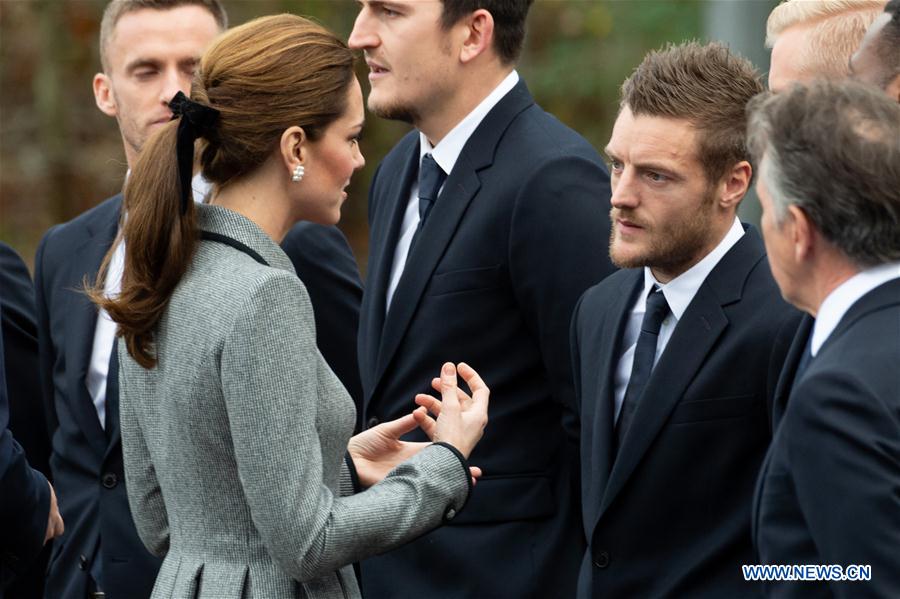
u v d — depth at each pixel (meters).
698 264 10.15
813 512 7.32
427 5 11.88
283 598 8.81
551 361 11.66
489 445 11.86
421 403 10.14
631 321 10.59
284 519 8.48
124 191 9.19
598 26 39.16
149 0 13.98
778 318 9.74
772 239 7.97
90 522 12.75
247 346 8.51
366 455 10.16
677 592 9.87
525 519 11.84
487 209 11.81
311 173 9.25
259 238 9.07
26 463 11.41
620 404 10.46
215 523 8.89
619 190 9.95
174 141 8.99
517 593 11.73
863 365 7.35
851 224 7.59
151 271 8.91
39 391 14.09
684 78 9.84
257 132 9.02
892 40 9.50
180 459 8.91
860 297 7.66
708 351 9.93
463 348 11.86
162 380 8.95
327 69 9.20
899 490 7.09
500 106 12.19
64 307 13.14
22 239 36.94
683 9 38.78
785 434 7.64
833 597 7.45
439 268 11.94
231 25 35.88
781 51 10.49
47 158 36.34
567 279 11.54
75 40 35.97
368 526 8.82
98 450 12.71
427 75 11.98
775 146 7.84
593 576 10.27
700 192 9.86
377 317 12.44
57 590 12.90
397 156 13.29
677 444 9.91
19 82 37.19
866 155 7.55
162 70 13.81
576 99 39.22
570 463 11.91
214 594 8.77
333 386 9.16
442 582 11.88
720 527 9.83
